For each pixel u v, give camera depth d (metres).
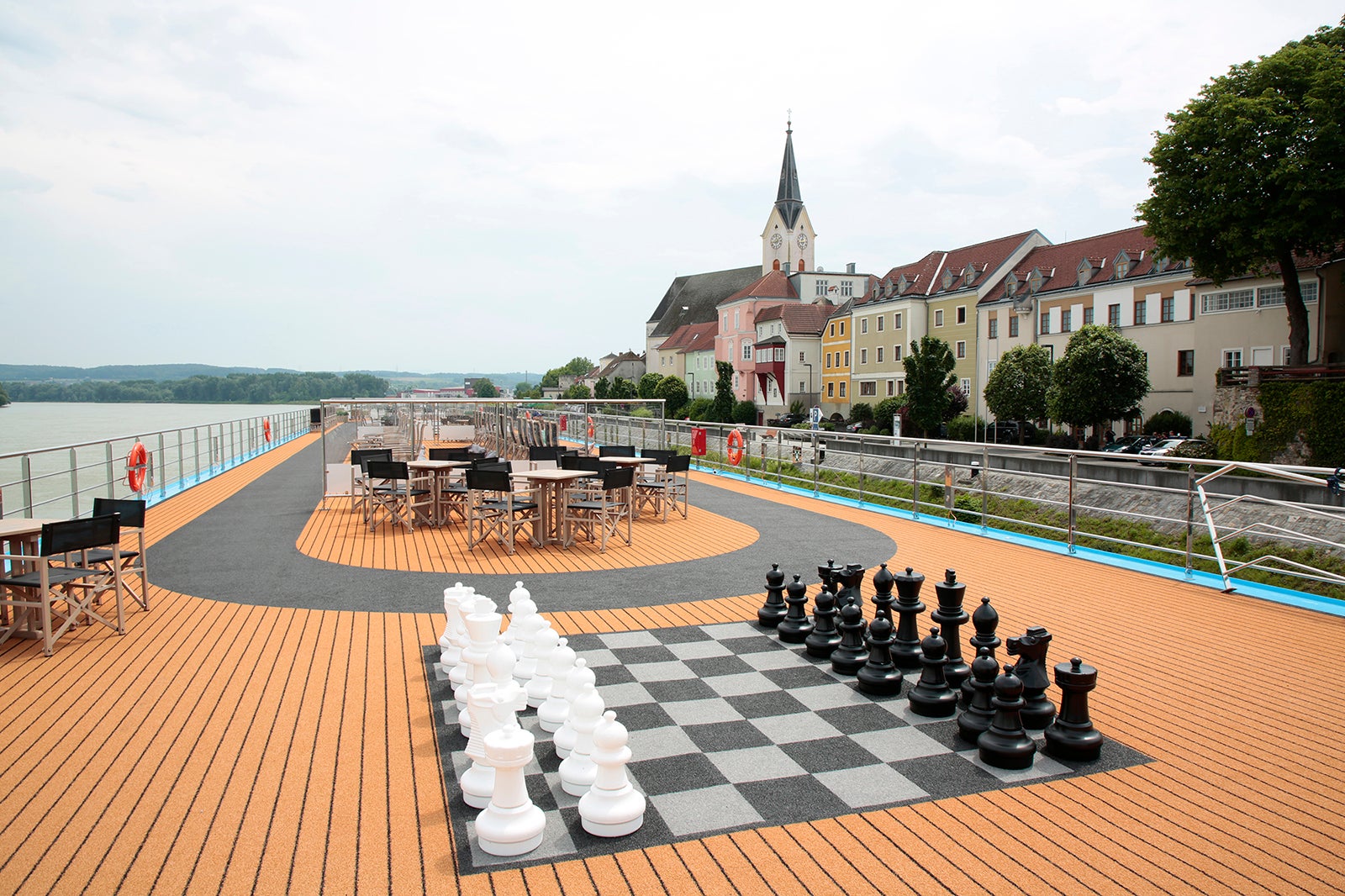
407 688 5.51
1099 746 4.47
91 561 7.05
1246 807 3.95
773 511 14.42
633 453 15.01
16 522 6.95
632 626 7.03
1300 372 26.09
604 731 3.70
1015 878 3.34
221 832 3.66
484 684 3.98
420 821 3.78
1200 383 34.28
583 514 12.02
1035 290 43.97
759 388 70.56
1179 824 3.79
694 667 5.94
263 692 5.43
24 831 3.65
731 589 8.44
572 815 3.85
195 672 5.80
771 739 4.70
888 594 6.16
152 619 7.20
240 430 24.64
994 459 28.78
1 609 6.84
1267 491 20.52
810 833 3.70
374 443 22.06
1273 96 25.53
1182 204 27.23
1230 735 4.80
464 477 14.05
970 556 10.30
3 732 4.73
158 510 14.12
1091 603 7.87
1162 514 21.81
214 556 10.15
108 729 4.80
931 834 3.69
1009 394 38.09
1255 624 7.16
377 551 10.56
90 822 3.73
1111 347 32.72
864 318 58.66
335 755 4.46
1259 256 26.56
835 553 10.48
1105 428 34.53
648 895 3.22
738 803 3.96
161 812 3.83
